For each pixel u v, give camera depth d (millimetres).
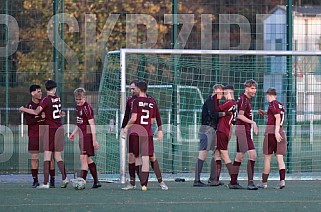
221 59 65125
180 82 64000
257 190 50281
